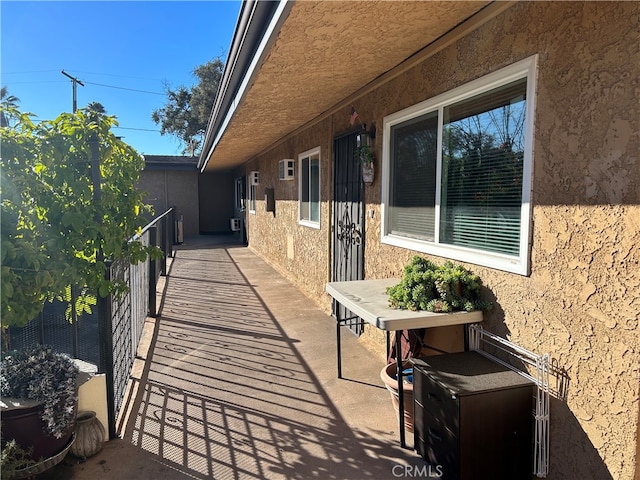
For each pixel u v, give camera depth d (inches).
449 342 120.6
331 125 214.8
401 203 151.9
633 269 69.5
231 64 161.5
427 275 108.3
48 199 94.7
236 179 625.9
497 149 104.0
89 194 100.7
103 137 102.7
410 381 116.3
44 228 95.1
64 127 98.0
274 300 259.9
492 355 103.3
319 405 126.4
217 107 241.4
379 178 164.1
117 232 105.0
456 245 121.0
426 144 134.7
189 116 1144.8
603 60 73.7
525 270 92.2
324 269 237.3
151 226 239.1
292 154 297.6
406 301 107.8
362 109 174.7
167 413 122.3
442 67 121.0
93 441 100.5
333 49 122.3
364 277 181.8
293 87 166.1
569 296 81.8
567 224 81.7
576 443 81.2
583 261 78.6
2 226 85.4
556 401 85.5
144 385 141.2
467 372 93.7
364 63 138.0
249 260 420.5
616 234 72.2
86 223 96.5
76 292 108.9
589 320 77.7
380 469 96.4
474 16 103.3
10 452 81.8
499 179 103.6
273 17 104.9
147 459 100.3
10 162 88.3
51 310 162.4
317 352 170.6
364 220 181.0
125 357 139.0
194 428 114.1
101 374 106.9
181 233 554.6
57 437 88.5
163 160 648.4
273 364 158.4
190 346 178.9
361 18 100.9
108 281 101.7
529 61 89.8
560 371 84.2
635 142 68.8
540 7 86.7
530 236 90.9
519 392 87.3
